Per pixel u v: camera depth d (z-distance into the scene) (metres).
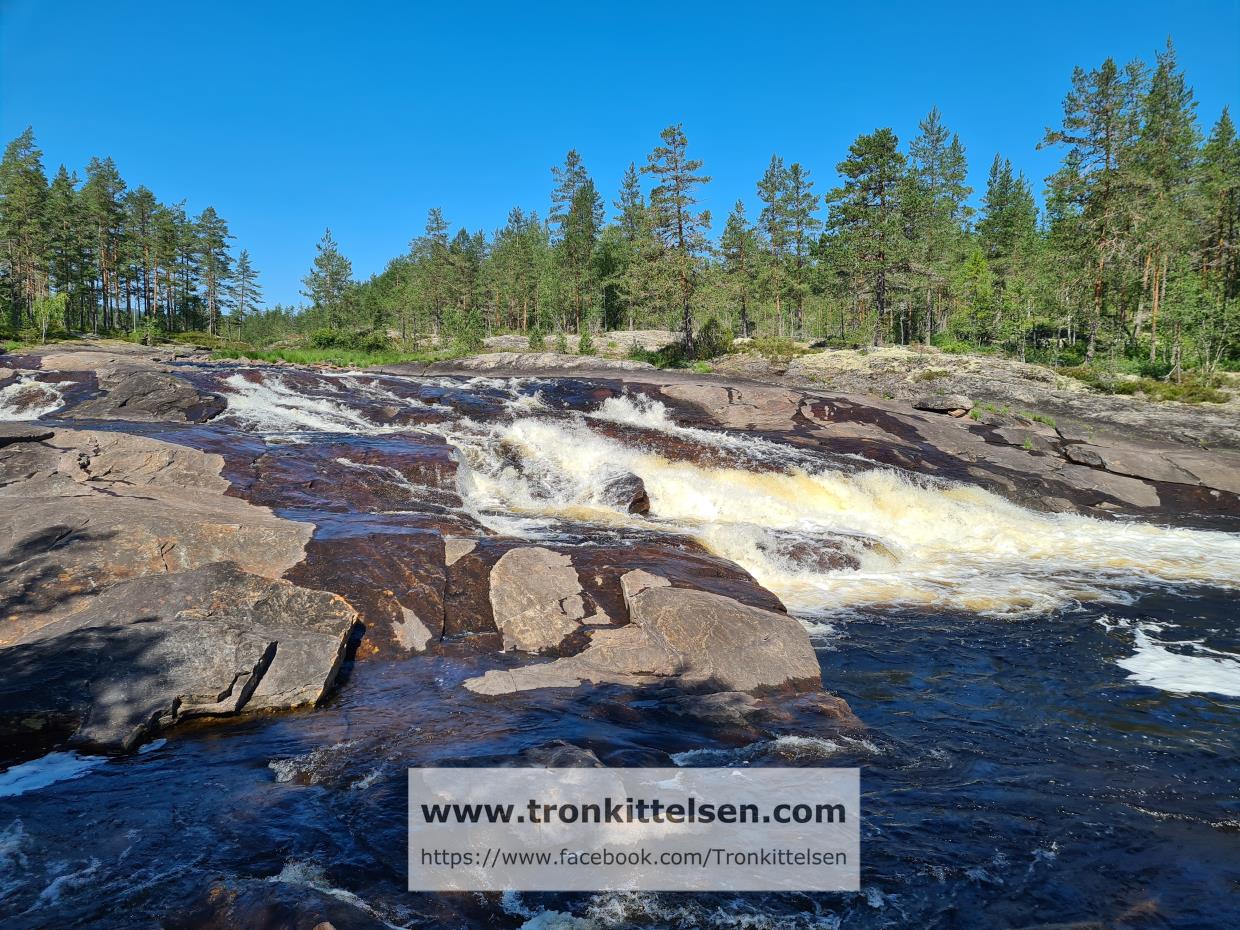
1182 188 46.84
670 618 7.43
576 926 3.64
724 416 20.78
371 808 4.57
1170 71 53.16
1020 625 9.30
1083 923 3.76
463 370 37.03
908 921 3.76
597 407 20.50
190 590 6.76
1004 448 20.28
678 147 41.22
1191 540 14.60
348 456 12.29
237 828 4.32
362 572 7.86
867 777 5.30
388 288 102.81
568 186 71.44
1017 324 47.97
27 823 4.37
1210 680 7.52
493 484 14.02
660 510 14.37
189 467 10.59
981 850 4.41
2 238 62.62
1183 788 5.28
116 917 3.51
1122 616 9.70
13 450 9.91
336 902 3.56
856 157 46.59
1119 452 19.73
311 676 6.25
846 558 11.91
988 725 6.37
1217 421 25.98
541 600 7.86
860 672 7.66
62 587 6.84
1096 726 6.38
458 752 5.29
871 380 34.31
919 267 46.69
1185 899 3.97
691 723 5.98
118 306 76.06
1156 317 43.44
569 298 66.31
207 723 5.82
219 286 88.75
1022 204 66.00
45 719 5.38
